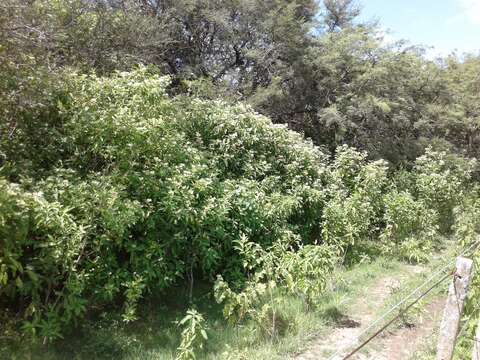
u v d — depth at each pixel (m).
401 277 7.53
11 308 4.61
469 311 4.54
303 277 5.46
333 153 13.98
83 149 5.42
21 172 4.67
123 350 4.46
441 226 11.34
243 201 6.26
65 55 7.38
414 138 16.83
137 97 5.52
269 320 5.28
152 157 5.49
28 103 4.80
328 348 4.92
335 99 14.34
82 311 4.74
